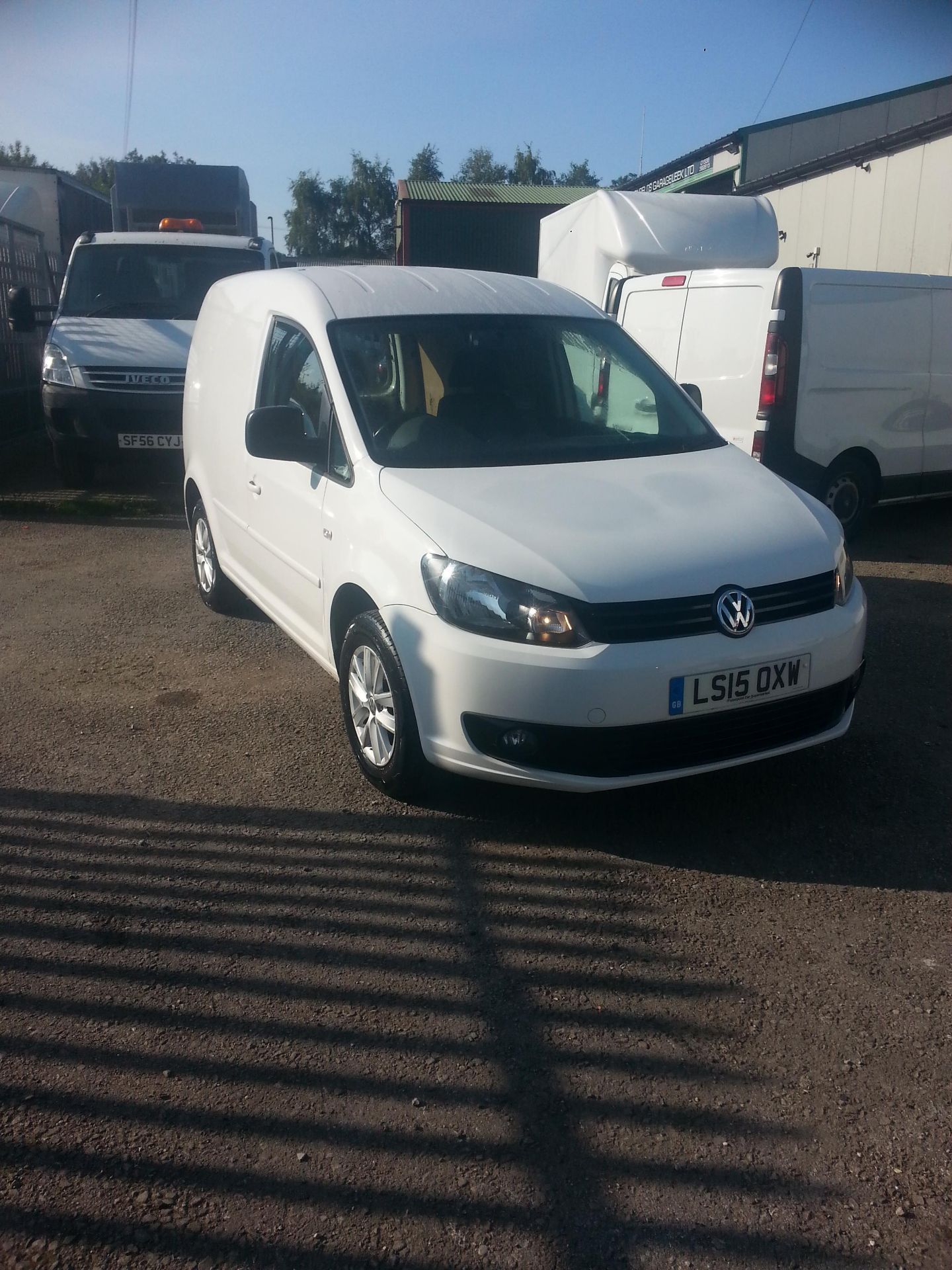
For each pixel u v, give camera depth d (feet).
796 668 12.71
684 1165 8.37
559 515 13.17
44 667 19.45
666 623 12.12
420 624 12.69
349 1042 9.75
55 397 32.81
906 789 14.58
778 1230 7.80
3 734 16.48
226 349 20.22
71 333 33.42
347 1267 7.48
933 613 22.54
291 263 41.47
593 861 12.82
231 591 22.03
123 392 32.53
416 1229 7.79
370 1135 8.64
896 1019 10.05
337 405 15.35
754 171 69.10
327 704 17.67
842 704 13.57
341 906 11.89
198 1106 8.95
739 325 27.68
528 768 12.29
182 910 11.82
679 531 13.02
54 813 13.97
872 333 27.76
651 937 11.32
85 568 26.27
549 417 16.08
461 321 16.83
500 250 65.16
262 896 12.09
